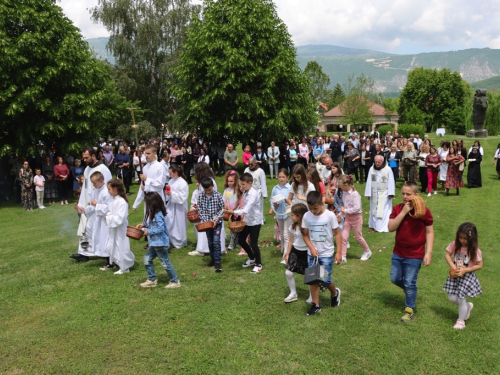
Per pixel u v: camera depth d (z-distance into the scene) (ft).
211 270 25.09
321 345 16.02
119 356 15.51
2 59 53.11
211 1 78.18
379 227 34.83
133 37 115.44
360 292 21.13
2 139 58.80
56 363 15.11
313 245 18.60
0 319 18.65
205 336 16.80
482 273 23.58
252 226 24.38
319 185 25.32
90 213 26.58
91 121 62.69
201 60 74.79
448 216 38.63
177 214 30.63
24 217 47.96
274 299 20.29
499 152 58.85
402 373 14.24
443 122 222.69
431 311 18.78
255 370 14.51
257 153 66.85
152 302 20.11
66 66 56.95
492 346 15.75
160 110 114.93
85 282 23.17
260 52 74.33
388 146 62.85
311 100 87.61
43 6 58.03
